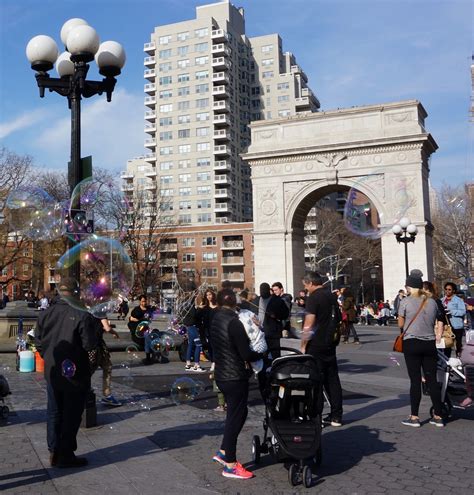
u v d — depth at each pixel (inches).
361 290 2901.1
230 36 3777.1
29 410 315.9
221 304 217.8
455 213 1935.3
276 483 192.5
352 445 243.4
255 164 1556.3
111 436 257.1
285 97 3959.2
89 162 301.7
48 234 351.6
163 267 2544.3
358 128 1453.0
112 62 343.9
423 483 191.0
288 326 431.5
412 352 281.1
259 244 1528.1
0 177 1483.8
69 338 211.8
